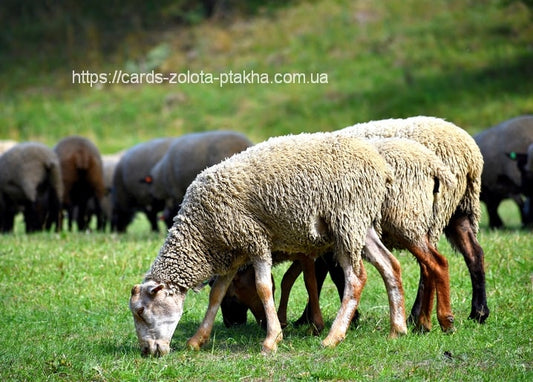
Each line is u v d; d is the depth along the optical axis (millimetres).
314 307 11836
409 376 9234
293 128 43219
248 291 12148
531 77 44844
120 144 43312
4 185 24031
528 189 23250
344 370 9453
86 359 10250
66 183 26453
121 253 16938
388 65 48844
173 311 10727
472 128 40438
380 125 12383
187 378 9547
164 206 28297
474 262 12094
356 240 10727
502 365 9523
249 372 9617
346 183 10656
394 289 10922
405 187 11234
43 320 12719
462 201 12297
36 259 16328
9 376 9656
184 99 48125
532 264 14875
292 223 10703
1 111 49156
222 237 10766
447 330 11234
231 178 10820
